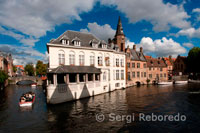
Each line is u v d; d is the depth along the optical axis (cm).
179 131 915
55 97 1608
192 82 4334
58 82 2077
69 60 2042
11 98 2228
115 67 2762
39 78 4650
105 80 2433
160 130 928
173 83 4116
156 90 2709
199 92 2425
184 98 1920
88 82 2022
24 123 1088
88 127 982
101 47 2458
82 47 2133
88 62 2238
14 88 3666
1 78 3041
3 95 2539
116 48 2853
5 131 952
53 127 997
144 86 3425
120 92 2477
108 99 1873
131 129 945
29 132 928
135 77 3644
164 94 2245
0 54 4644
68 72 1720
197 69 4694
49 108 1470
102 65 2430
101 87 2327
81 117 1184
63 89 1686
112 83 2661
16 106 1650
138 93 2362
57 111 1362
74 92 1809
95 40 2389
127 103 1648
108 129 946
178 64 5794
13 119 1186
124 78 3012
